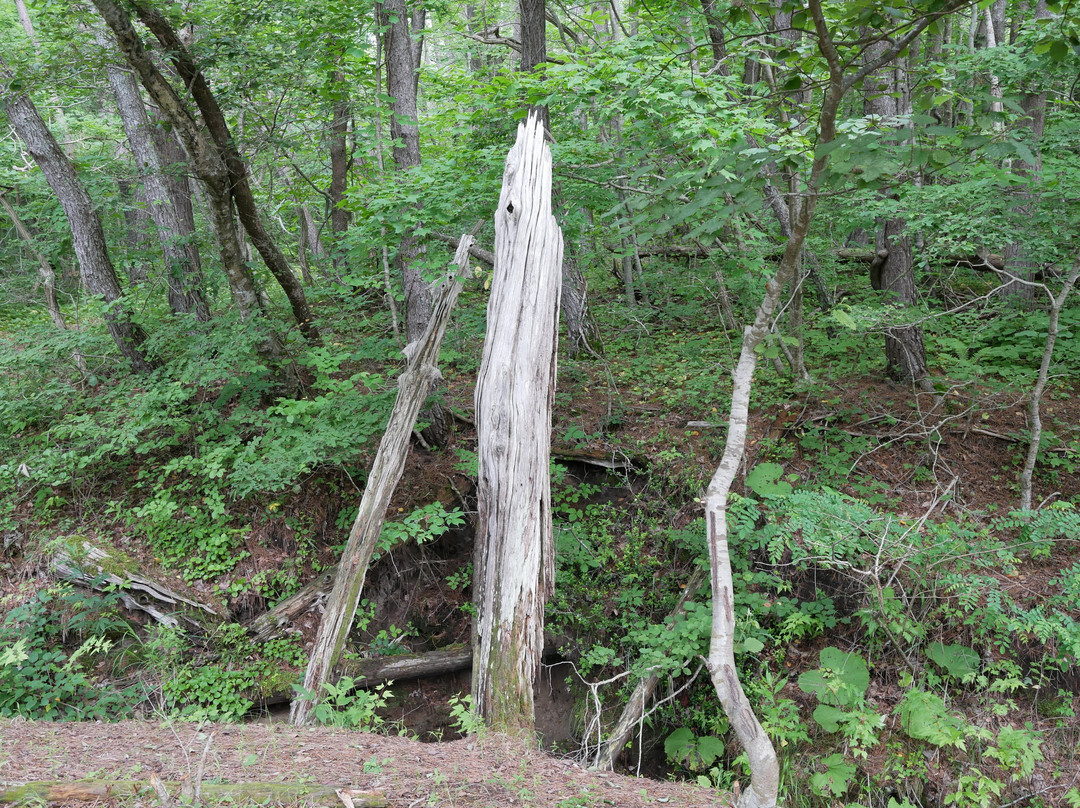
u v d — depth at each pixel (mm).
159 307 9914
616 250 8328
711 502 3973
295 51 7828
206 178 7668
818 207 8266
